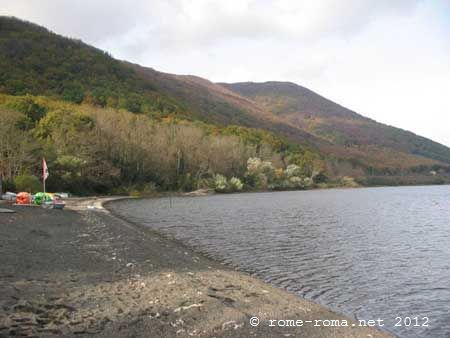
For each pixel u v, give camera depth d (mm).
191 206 59219
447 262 21438
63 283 13570
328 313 12633
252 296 13938
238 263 20734
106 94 145250
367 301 14648
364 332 11219
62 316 10430
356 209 56500
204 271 17547
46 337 8992
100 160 81625
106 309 11258
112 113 102250
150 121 115438
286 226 36250
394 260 21891
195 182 106938
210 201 72562
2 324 9516
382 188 154875
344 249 25078
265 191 120688
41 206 40500
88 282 13984
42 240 21844
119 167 89500
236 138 140750
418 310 13703
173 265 18266
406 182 189250
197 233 31219
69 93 135375
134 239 25406
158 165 99500
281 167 143500
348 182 162750
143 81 193250
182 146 109250
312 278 17891
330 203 68688
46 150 69062
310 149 198500
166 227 34594
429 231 33938
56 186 68125
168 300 12461
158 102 165750
